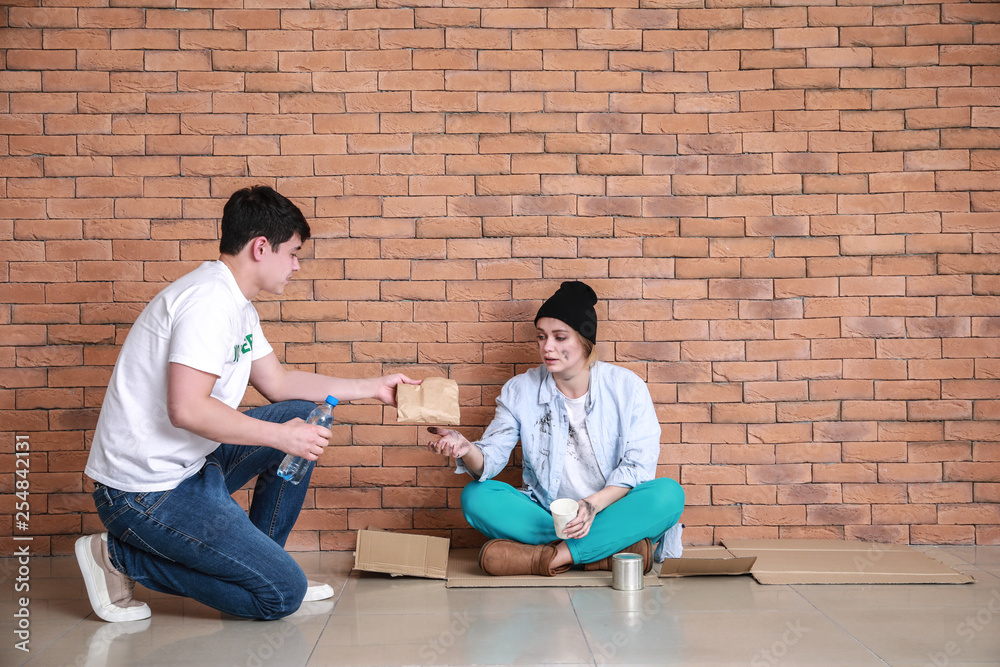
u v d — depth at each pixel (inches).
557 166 134.0
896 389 133.5
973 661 78.8
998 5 133.4
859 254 133.9
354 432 133.2
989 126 133.8
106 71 131.6
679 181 134.3
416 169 133.8
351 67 133.3
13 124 131.0
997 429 133.0
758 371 133.9
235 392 97.4
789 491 133.6
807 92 134.2
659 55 133.2
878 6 134.0
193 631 90.4
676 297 134.0
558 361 117.1
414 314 133.8
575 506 107.5
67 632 90.4
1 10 130.6
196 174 132.3
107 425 89.4
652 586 108.2
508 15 133.9
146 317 89.3
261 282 96.2
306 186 133.3
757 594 103.6
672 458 133.9
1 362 130.4
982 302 133.2
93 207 131.4
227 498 92.7
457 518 133.5
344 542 133.2
